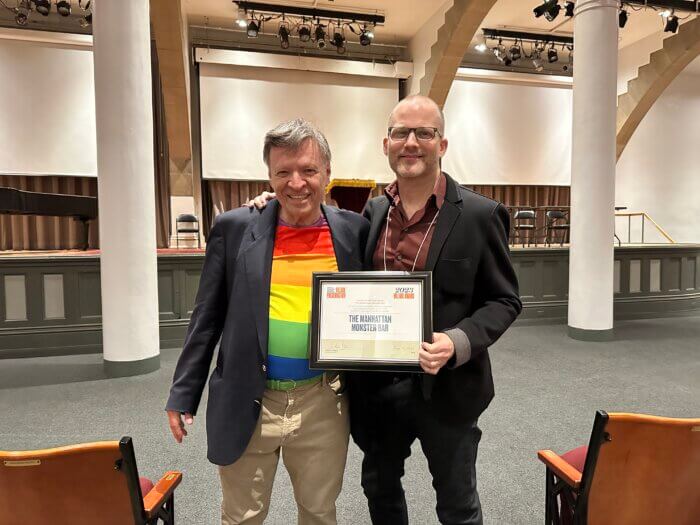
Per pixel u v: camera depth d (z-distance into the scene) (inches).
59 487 37.6
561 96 401.1
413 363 43.6
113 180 144.6
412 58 378.6
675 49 334.6
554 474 51.1
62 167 316.8
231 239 49.1
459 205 50.0
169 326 187.0
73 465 37.0
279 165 45.5
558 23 351.6
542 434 109.0
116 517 39.4
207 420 47.7
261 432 47.8
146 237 150.6
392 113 50.3
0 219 330.3
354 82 372.8
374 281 45.1
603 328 197.8
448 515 51.9
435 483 52.7
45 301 175.5
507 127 390.0
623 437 40.8
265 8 321.1
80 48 318.0
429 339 43.6
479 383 50.8
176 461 96.3
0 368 159.5
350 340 44.7
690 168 386.6
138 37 144.6
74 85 317.1
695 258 255.8
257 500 49.6
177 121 322.0
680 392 136.9
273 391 48.3
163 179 354.0
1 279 171.0
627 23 346.3
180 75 296.0
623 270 242.2
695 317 250.5
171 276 187.5
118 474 37.7
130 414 119.9
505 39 373.4
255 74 354.3
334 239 49.4
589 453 41.4
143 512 39.8
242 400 46.3
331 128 368.2
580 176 195.2
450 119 379.2
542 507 80.9
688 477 42.1
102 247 147.9
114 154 143.9
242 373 46.3
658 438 40.7
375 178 376.5
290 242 48.9
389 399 51.1
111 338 149.3
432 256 48.9
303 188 45.7
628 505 43.2
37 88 311.4
